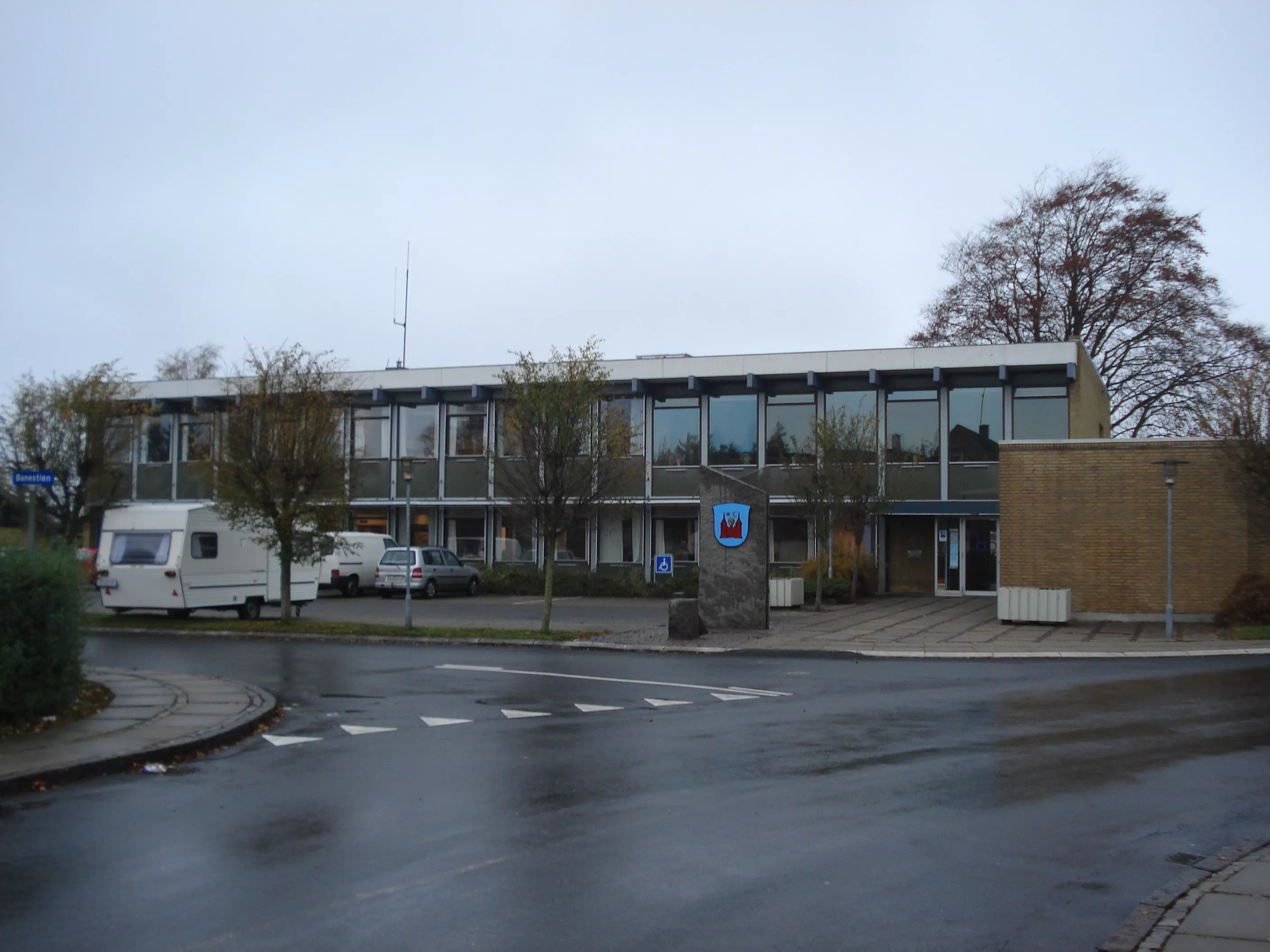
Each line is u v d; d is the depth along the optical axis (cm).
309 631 2272
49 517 2872
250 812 808
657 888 626
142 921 569
